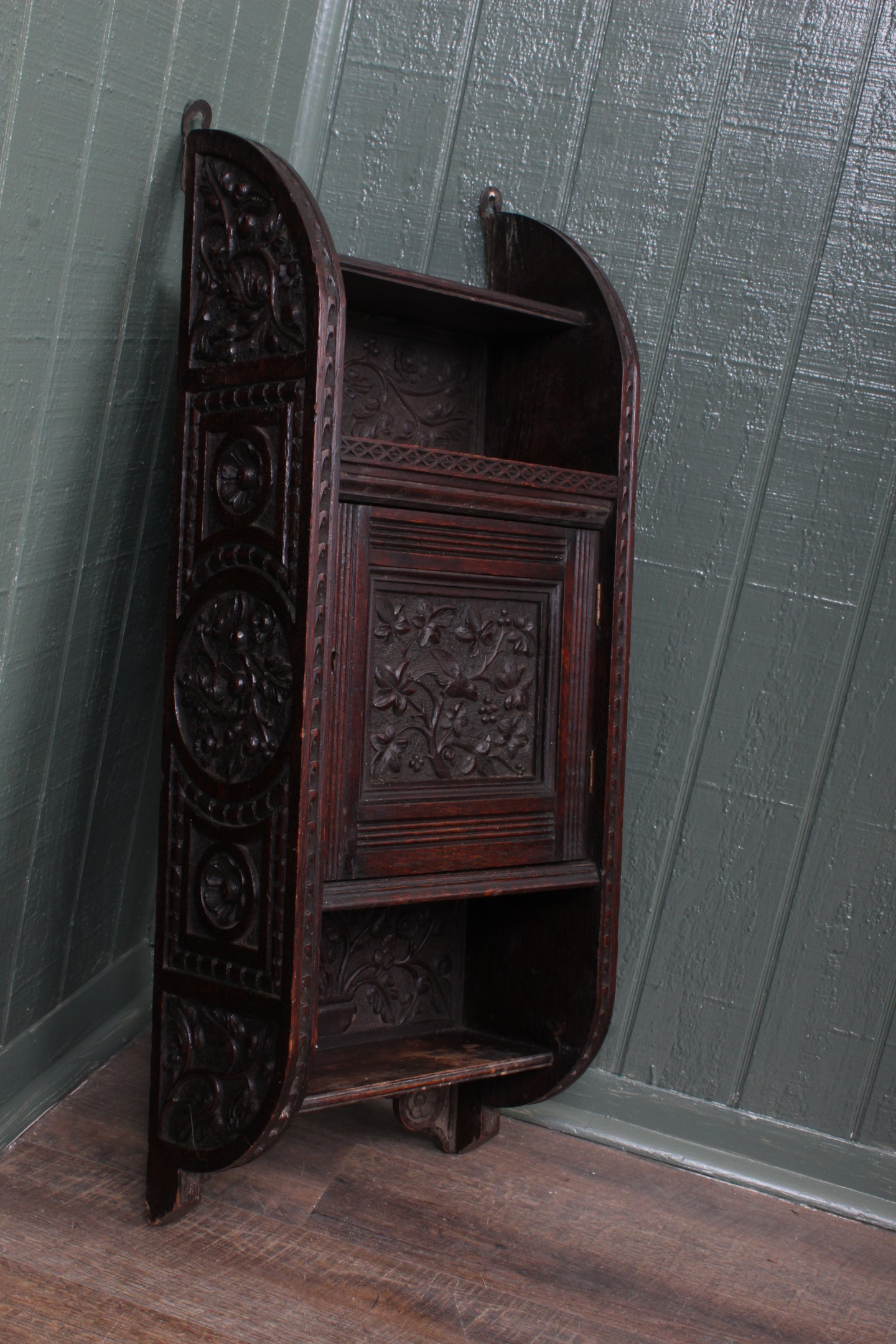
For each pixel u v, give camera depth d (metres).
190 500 1.40
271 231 1.31
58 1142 1.64
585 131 1.74
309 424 1.26
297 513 1.27
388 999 1.74
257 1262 1.41
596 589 1.58
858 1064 1.68
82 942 1.80
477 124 1.78
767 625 1.69
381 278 1.44
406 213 1.81
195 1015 1.40
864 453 1.63
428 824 1.45
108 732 1.71
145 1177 1.57
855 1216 1.66
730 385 1.69
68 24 1.18
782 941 1.71
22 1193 1.50
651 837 1.77
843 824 1.67
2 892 1.52
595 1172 1.72
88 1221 1.46
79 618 1.54
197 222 1.39
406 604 1.42
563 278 1.66
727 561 1.71
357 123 1.82
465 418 1.76
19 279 1.23
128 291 1.44
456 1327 1.32
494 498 1.45
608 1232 1.56
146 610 1.71
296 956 1.29
